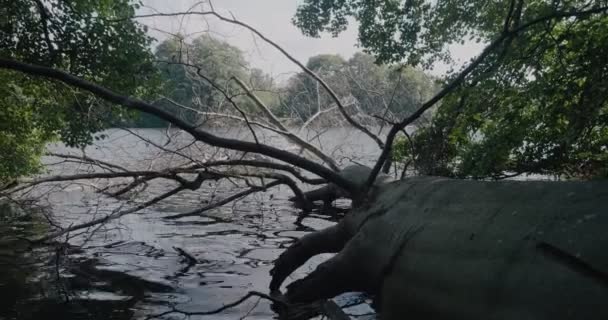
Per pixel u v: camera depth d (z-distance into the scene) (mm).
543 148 7711
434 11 8250
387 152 5262
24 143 10859
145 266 6234
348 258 4598
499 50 6551
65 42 8453
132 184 7258
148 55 8828
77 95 9414
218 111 11539
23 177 11305
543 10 6465
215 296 5105
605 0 6102
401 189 4754
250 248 7359
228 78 11102
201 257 6773
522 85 7012
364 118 15180
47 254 6703
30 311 4535
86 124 9383
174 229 8703
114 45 8562
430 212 3811
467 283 2854
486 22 8070
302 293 4887
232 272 6070
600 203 2527
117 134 24422
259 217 10070
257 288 5434
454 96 7418
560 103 6543
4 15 7875
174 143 10625
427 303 3209
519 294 2465
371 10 8312
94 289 5258
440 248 3285
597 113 5883
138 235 8133
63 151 19266
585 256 2268
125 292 5188
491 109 7402
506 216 2967
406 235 3824
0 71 9234
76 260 6445
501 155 7520
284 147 14172
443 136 8188
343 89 15734
